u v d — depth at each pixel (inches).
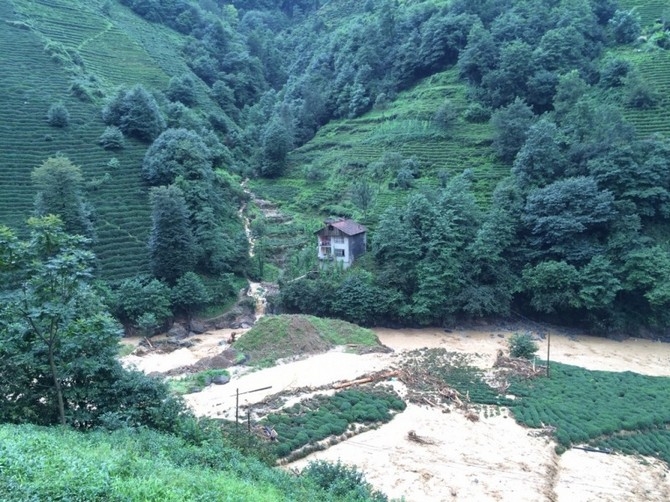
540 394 1529.3
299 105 4141.2
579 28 3363.7
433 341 2034.9
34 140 2711.6
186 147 2696.9
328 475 919.0
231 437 1048.8
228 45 4909.0
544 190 2255.2
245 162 3644.2
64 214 2066.9
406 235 2213.3
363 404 1425.9
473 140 3051.2
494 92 3181.6
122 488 518.9
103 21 4284.0
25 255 777.6
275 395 1488.7
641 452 1267.2
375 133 3474.4
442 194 2393.0
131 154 2869.1
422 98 3540.8
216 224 2534.5
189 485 584.4
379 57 3961.6
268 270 2610.7
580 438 1295.5
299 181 3344.0
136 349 1891.0
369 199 2701.8
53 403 834.2
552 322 2209.6
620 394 1555.1
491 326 2186.3
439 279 2098.9
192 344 1989.4
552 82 3011.8
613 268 2049.7
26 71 3201.3
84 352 851.4
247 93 4633.4
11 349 786.8
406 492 1067.9
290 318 1951.3
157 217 2171.5
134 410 879.7
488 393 1534.2
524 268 2196.1
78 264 804.6
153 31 4655.5
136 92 3053.6
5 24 3582.7
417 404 1478.8
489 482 1111.0
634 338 2082.9
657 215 2244.1
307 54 5103.3
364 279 2218.3
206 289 2242.9
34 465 538.0
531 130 2504.9
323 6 6284.5
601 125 2476.6
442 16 3833.7
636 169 2190.0
